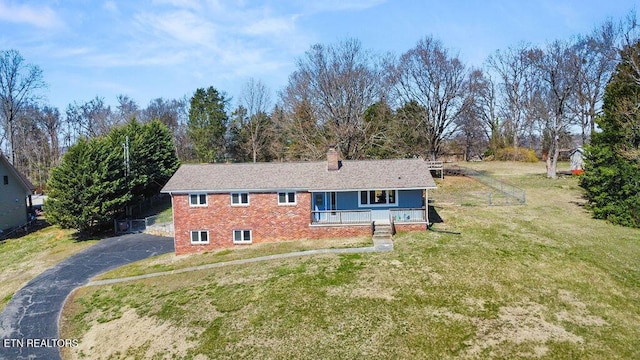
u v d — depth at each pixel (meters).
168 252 30.75
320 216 29.41
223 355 15.64
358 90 47.94
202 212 29.30
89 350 17.41
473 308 17.66
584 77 48.66
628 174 29.14
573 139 75.81
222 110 72.25
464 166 61.84
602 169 30.41
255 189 28.58
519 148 70.69
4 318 20.83
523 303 17.95
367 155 49.72
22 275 27.48
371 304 18.31
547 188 41.53
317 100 48.88
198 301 20.06
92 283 24.91
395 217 28.75
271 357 15.29
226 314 18.50
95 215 35.50
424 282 20.09
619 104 31.08
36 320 20.48
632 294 18.70
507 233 27.14
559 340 15.24
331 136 48.16
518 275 20.59
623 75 33.56
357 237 28.06
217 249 29.31
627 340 15.21
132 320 19.16
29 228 42.47
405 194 29.34
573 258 22.61
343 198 29.62
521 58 64.50
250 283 21.44
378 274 21.19
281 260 24.56
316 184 28.69
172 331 17.64
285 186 28.59
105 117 87.00
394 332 16.20
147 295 21.80
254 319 17.86
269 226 29.09
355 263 22.83
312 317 17.61
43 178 76.56
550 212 32.53
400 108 50.81
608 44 46.12
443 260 22.58
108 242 34.81
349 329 16.59
